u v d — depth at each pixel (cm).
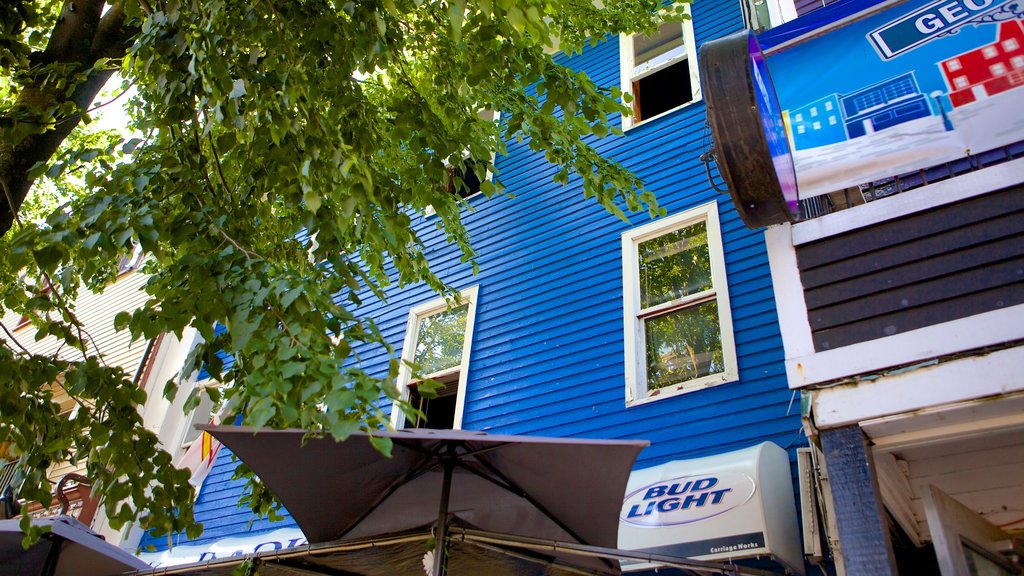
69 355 1299
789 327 342
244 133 415
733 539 461
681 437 603
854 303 333
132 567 559
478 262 871
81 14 473
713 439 584
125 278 1365
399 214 439
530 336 763
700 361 644
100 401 383
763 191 346
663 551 483
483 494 462
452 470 454
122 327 342
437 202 469
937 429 309
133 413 389
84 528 570
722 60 358
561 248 812
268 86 398
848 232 352
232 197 419
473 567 520
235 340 302
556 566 460
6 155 427
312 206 334
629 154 840
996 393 283
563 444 387
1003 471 352
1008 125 344
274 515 506
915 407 297
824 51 414
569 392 694
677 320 681
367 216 370
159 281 395
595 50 1009
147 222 341
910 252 333
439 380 823
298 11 413
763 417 572
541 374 726
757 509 464
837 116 387
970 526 320
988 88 358
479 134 553
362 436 405
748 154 341
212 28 376
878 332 321
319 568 506
